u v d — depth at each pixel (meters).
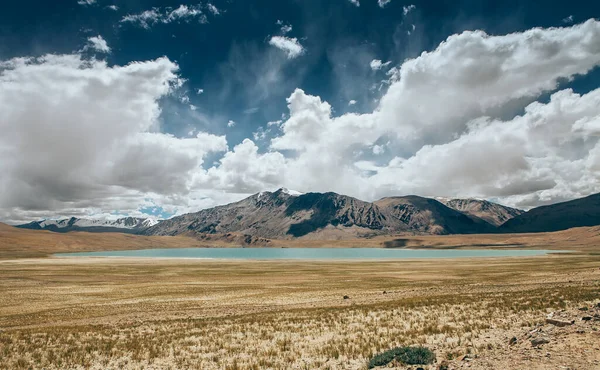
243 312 39.28
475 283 59.22
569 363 12.92
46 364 20.27
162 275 91.62
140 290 61.00
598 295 31.84
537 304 30.17
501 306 30.73
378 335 23.52
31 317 39.41
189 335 26.80
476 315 27.64
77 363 20.33
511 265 113.31
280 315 34.53
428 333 22.89
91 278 82.81
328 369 16.89
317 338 23.89
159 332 28.67
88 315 40.31
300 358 19.22
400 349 17.19
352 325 27.48
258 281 75.12
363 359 18.27
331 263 152.00
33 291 60.09
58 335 28.23
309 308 39.09
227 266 130.62
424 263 145.62
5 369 19.52
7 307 45.91
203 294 55.56
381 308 34.69
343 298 47.25
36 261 156.88
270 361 18.86
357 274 92.25
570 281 50.38
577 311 21.58
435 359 16.28
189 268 119.25
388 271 102.50
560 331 17.31
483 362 14.35
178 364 19.45
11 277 82.44
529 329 20.48
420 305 35.00
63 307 45.50
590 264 96.06
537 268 92.44
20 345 24.73
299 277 84.19
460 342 19.83
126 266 126.88
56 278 81.75
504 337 19.83
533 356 14.27
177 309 43.09
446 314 29.20
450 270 100.50
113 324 33.91
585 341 15.20
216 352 21.70
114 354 21.98
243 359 19.75
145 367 19.17
